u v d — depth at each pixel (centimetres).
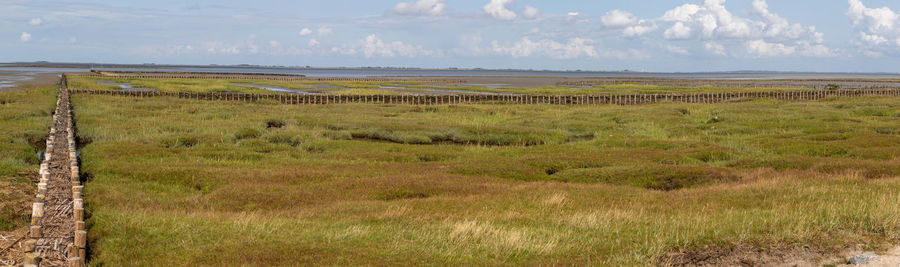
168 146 3606
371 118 5406
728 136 4244
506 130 4578
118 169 2648
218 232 1464
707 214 1630
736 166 2992
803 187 2106
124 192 2183
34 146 3556
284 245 1325
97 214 1703
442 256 1239
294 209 1925
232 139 3962
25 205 1991
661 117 5541
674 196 2061
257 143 3756
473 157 3397
